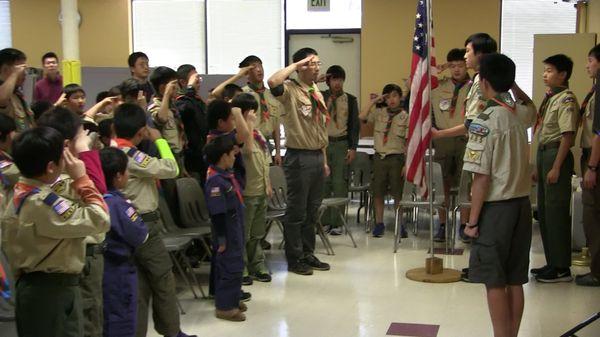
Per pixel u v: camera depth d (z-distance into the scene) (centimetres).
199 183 556
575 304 455
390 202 866
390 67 867
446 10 848
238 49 939
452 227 649
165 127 504
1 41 939
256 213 511
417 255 608
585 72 725
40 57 927
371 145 817
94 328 294
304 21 916
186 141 555
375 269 557
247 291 494
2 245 264
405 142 690
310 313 443
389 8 861
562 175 504
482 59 351
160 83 509
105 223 259
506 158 338
